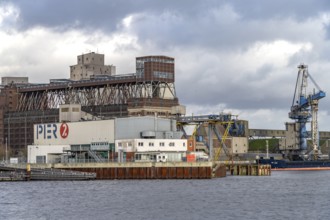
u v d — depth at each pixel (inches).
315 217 4461.1
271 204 5236.2
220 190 6530.5
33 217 4466.0
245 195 6008.9
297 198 5762.8
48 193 6136.8
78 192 6230.3
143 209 4867.1
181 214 4601.4
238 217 4456.2
